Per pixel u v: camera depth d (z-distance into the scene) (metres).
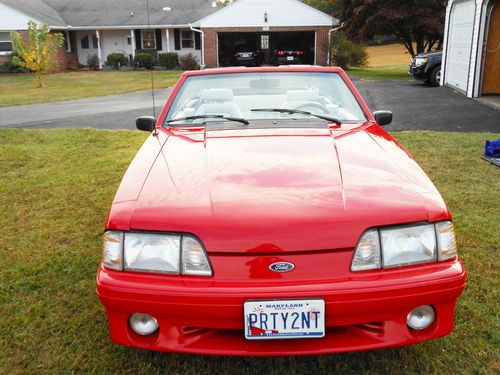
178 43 32.69
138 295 1.92
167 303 1.90
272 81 3.48
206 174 2.26
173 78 23.89
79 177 5.61
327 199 2.02
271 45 31.16
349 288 1.88
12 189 5.17
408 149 6.54
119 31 32.75
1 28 28.00
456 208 4.27
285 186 2.12
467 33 13.20
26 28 28.05
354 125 3.06
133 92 17.97
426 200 2.06
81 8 34.09
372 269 1.94
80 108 13.28
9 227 4.11
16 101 15.27
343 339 2.00
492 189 4.80
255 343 1.99
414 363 2.29
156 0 34.72
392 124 8.98
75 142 7.71
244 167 2.31
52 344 2.48
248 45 30.08
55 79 24.11
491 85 12.59
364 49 30.44
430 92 14.30
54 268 3.34
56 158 6.60
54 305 2.86
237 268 1.91
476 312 2.65
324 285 1.88
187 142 2.75
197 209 1.99
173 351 2.00
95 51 33.25
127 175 2.38
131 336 2.03
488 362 2.27
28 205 4.67
